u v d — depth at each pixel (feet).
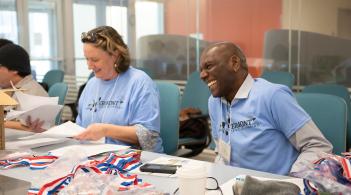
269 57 13.65
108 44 6.42
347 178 3.25
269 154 5.07
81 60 18.53
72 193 3.50
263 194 3.27
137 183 3.84
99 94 6.84
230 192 3.68
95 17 18.11
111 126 5.95
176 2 15.61
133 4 16.84
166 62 16.14
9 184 3.39
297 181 3.90
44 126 6.48
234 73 5.04
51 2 19.08
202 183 3.24
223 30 14.64
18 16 19.53
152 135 6.21
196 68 15.26
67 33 18.95
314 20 12.54
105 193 3.46
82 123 6.96
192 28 15.33
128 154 4.88
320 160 3.54
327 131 5.63
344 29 12.06
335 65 12.34
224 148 5.43
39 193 3.63
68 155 4.79
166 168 4.43
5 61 7.67
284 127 4.95
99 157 5.08
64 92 8.77
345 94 8.16
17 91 6.71
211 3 14.79
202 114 9.96
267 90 5.04
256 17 13.80
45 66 19.49
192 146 9.37
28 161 4.80
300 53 12.92
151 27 16.43
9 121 6.87
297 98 6.02
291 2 12.92
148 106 6.31
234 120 5.26
